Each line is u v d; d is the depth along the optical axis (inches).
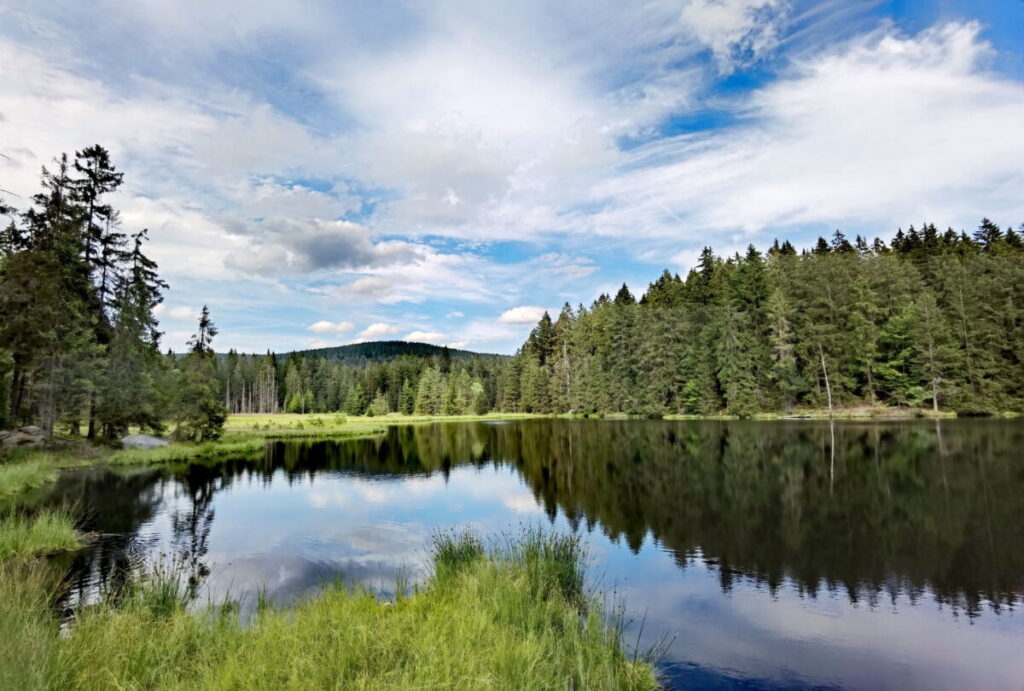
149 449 1234.6
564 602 295.4
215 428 1481.3
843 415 1879.9
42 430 1079.6
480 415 3784.5
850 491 686.5
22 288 1000.9
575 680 208.5
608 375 2844.5
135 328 1353.3
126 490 776.3
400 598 317.7
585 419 2736.2
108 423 1256.2
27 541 444.1
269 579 393.4
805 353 2052.2
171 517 612.1
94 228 1295.5
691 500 671.8
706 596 364.8
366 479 911.0
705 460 998.4
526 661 199.5
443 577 335.6
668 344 2468.0
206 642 225.0
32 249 1114.7
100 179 1323.8
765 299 2412.6
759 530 528.4
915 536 493.7
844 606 348.2
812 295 2151.8
